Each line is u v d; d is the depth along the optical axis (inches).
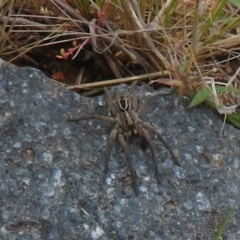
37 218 15.8
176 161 16.4
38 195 16.0
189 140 16.8
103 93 17.9
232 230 16.2
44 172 16.1
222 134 17.0
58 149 16.3
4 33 17.9
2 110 16.6
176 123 16.9
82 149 16.4
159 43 17.9
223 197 16.4
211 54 18.0
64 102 16.9
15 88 16.8
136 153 16.4
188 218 16.1
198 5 16.9
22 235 15.7
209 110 17.2
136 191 16.1
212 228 16.2
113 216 15.9
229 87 17.4
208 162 16.6
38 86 16.9
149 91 17.1
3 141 16.3
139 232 15.9
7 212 15.8
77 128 16.6
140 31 17.4
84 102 16.9
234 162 16.8
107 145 16.4
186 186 16.3
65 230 15.8
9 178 16.1
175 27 18.0
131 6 17.8
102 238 15.8
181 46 17.6
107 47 17.9
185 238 16.0
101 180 16.1
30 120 16.5
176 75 17.2
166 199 16.2
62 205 15.9
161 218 16.1
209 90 17.0
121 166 16.3
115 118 16.3
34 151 16.3
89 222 15.9
